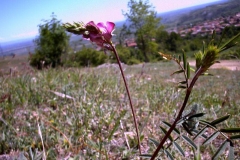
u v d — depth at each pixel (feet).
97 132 7.52
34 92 11.41
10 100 9.57
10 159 5.75
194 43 128.16
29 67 19.16
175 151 6.24
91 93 11.99
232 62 51.55
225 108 10.56
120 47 105.09
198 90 17.38
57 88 12.51
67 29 3.37
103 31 3.50
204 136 3.43
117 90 12.96
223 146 2.76
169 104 10.91
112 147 6.87
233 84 19.95
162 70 51.85
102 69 22.04
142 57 142.51
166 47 153.28
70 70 19.33
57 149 6.57
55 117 8.68
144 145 7.10
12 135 6.96
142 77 20.62
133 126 8.38
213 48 2.70
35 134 7.07
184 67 3.23
